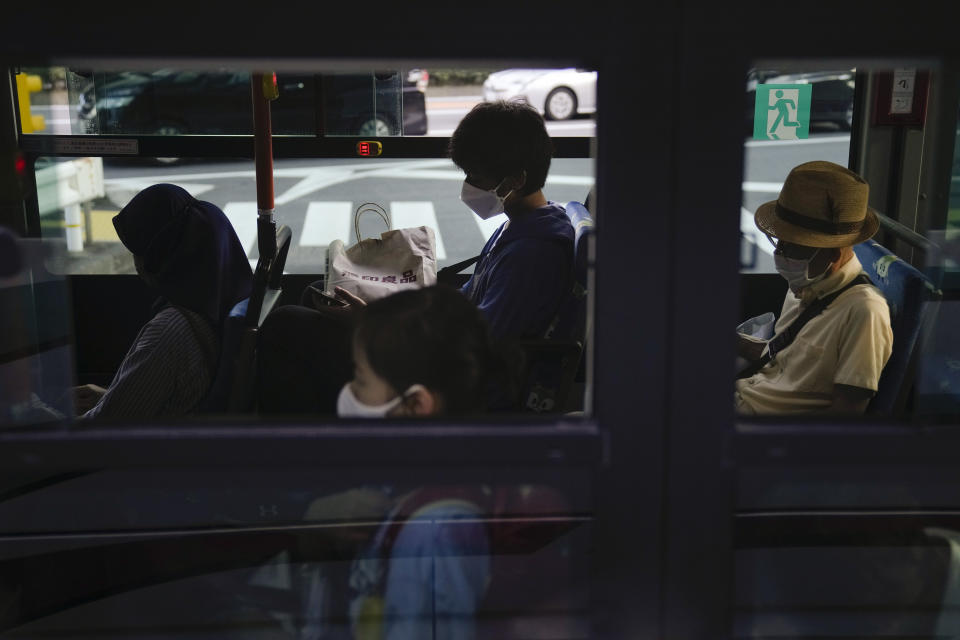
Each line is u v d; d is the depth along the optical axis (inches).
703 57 51.2
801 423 55.0
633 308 53.5
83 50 50.8
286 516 64.7
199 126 126.1
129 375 98.0
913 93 128.6
